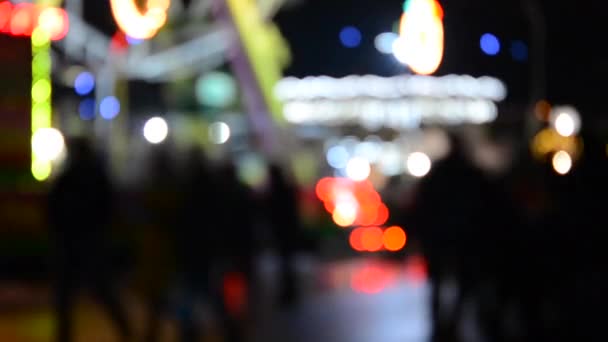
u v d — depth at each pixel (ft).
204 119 102.17
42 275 64.34
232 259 53.36
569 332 38.34
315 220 94.58
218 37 109.40
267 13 113.09
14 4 64.54
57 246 43.68
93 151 43.50
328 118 128.88
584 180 38.24
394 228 94.68
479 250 45.88
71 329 43.98
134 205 44.50
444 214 45.65
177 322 46.73
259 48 109.91
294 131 115.85
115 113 96.02
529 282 46.24
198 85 109.81
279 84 112.47
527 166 52.54
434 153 51.83
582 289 37.96
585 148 38.40
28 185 65.05
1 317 54.90
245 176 87.56
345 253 97.25
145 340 45.14
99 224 43.34
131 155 73.20
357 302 68.44
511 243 45.96
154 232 44.57
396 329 55.11
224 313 47.47
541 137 75.41
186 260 45.37
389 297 71.56
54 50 95.61
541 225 41.96
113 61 99.55
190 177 46.06
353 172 121.70
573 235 38.32
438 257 46.34
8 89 64.69
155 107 107.96
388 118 126.11
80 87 97.40
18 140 65.16
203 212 45.75
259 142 104.01
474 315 58.95
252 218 53.88
